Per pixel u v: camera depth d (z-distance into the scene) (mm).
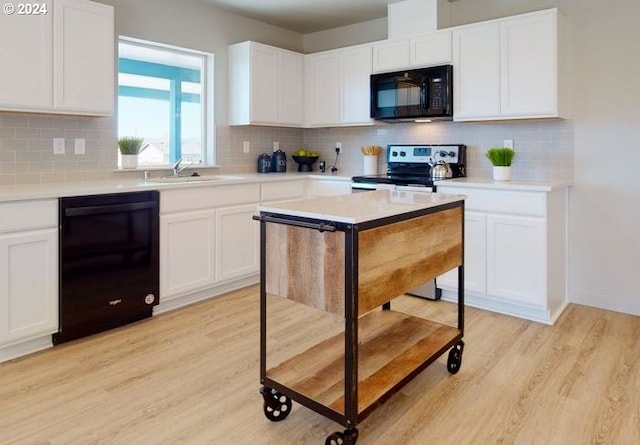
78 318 2773
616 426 1926
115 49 3562
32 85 2785
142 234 3072
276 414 1996
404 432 1901
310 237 1775
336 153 4910
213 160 4328
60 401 2117
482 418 1998
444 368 2461
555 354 2617
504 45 3367
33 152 3146
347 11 4312
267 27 4699
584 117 3387
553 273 3201
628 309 3312
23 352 2594
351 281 1665
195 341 2803
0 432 1876
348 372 1692
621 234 3311
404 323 2553
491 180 3525
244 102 4262
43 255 2596
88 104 3047
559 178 3520
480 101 3514
